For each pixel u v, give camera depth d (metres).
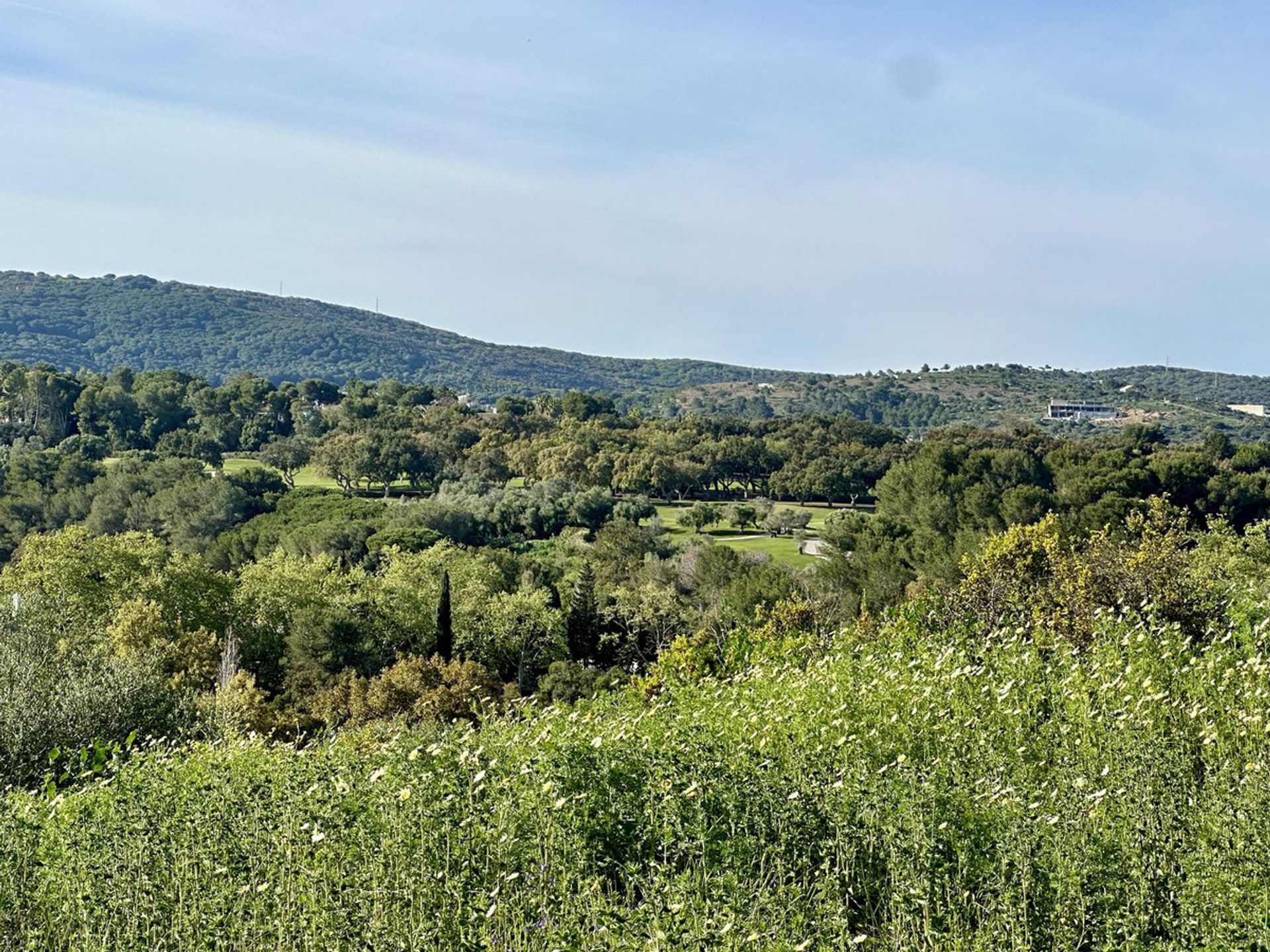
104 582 49.50
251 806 8.48
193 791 8.88
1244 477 59.50
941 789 8.84
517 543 82.88
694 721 11.68
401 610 49.31
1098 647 15.45
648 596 51.50
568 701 33.47
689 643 22.56
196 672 36.62
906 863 7.52
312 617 45.56
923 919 7.16
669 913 6.29
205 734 21.88
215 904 6.99
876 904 7.80
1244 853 7.27
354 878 7.21
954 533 58.06
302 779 9.16
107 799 9.36
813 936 6.55
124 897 7.24
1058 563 21.59
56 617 39.62
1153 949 6.79
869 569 52.12
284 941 6.91
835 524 72.75
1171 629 16.28
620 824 8.44
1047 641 17.39
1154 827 8.01
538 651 50.09
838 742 10.12
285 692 42.97
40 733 20.39
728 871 7.27
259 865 7.65
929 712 12.10
